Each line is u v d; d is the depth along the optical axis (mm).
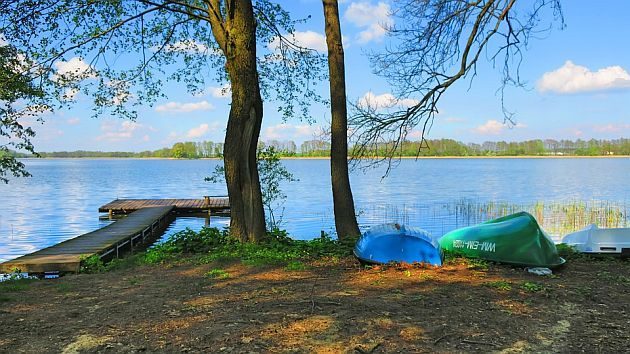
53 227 21984
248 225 9961
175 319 4801
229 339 4195
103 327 4621
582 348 4039
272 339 4180
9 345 4172
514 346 4066
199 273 7207
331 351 3928
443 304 5145
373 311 4883
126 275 7324
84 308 5348
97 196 40750
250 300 5398
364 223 21172
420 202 30125
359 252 7387
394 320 4621
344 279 6363
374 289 5766
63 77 10820
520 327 4508
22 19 9805
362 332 4320
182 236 10008
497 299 5363
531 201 30094
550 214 23297
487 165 113375
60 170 106625
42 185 55500
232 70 9734
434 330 4379
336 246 9172
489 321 4648
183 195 42125
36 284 6715
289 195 35906
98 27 10648
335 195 10773
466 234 8008
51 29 10227
